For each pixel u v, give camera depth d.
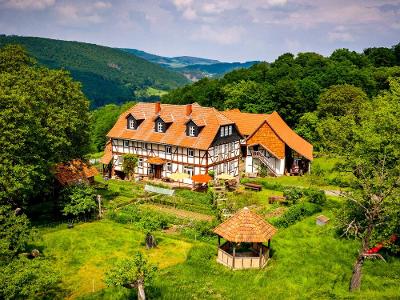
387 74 89.75
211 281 28.39
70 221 41.69
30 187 36.41
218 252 32.12
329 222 39.34
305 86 82.31
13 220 27.77
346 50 115.12
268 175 61.97
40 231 38.88
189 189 53.72
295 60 113.88
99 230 39.53
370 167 28.41
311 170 59.84
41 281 23.86
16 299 23.75
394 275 28.61
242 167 67.38
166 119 59.66
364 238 27.23
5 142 34.38
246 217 31.23
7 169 34.53
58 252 34.41
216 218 40.53
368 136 28.67
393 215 26.80
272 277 28.88
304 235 36.72
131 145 62.50
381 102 31.20
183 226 39.34
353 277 26.50
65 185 47.72
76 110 46.81
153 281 27.17
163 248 35.03
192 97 107.06
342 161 31.06
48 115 41.88
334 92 71.94
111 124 112.94
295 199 45.69
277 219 39.38
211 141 54.88
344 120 33.75
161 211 45.12
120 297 26.56
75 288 28.28
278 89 81.25
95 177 64.81
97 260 32.81
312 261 31.14
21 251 32.34
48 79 44.47
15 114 35.03
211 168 56.41
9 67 46.16
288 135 64.56
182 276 29.03
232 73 115.00
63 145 43.97
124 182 59.84
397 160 27.59
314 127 71.50
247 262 30.61
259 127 61.94
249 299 25.66
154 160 59.09
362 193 28.77
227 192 51.41
